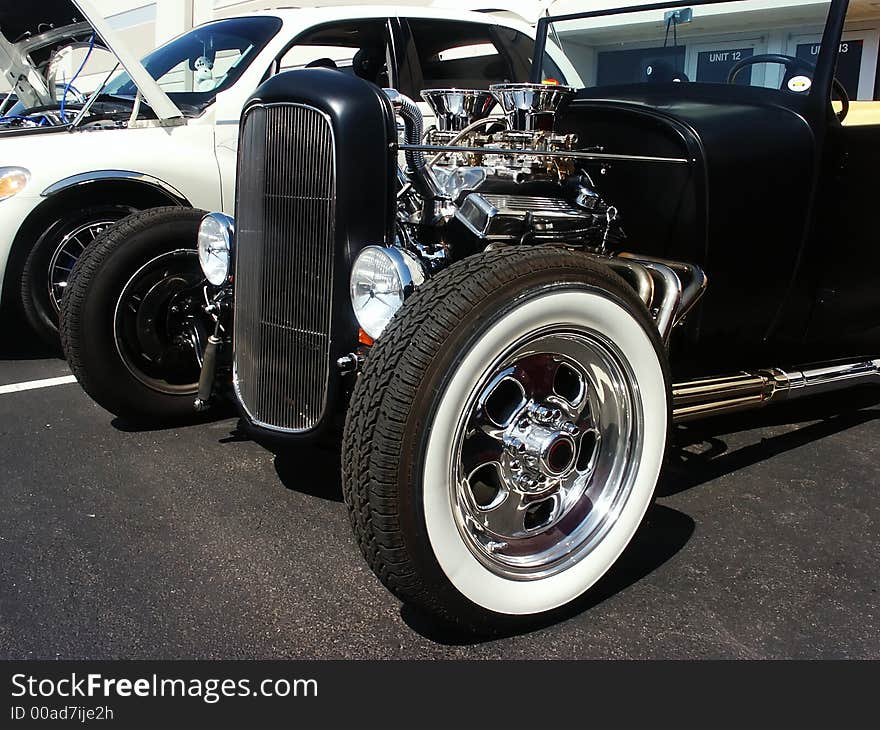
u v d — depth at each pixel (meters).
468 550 1.95
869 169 3.14
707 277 2.88
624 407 2.19
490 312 1.87
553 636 2.12
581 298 1.99
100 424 3.51
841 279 3.21
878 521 2.76
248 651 2.03
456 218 2.43
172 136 4.57
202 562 2.41
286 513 2.71
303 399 2.45
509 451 2.11
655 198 2.94
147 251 3.21
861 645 2.10
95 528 2.60
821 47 2.94
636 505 2.23
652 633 2.14
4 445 3.26
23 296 4.37
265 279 2.49
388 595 2.27
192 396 3.45
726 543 2.59
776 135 2.90
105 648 2.03
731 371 3.24
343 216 2.28
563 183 2.70
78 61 5.43
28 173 4.22
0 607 2.17
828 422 3.70
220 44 5.09
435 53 5.36
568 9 3.68
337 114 2.25
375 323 2.14
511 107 2.65
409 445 1.80
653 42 3.42
